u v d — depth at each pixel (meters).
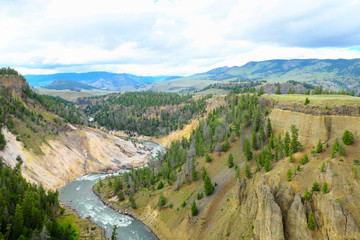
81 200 112.06
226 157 106.50
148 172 131.12
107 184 126.50
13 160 113.56
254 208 63.59
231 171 93.75
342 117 71.00
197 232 76.44
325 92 132.50
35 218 72.75
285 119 91.44
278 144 78.06
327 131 72.44
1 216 66.06
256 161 85.25
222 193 84.81
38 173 122.00
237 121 122.00
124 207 104.38
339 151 60.78
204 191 91.38
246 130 116.75
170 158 135.88
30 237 65.50
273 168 70.88
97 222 92.94
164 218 90.06
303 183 60.00
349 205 49.88
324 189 53.72
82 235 81.88
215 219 75.25
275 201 59.56
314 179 58.97
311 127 76.44
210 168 105.44
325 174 57.66
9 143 119.31
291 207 55.50
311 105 80.75
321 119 74.38
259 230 58.19
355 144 62.97
